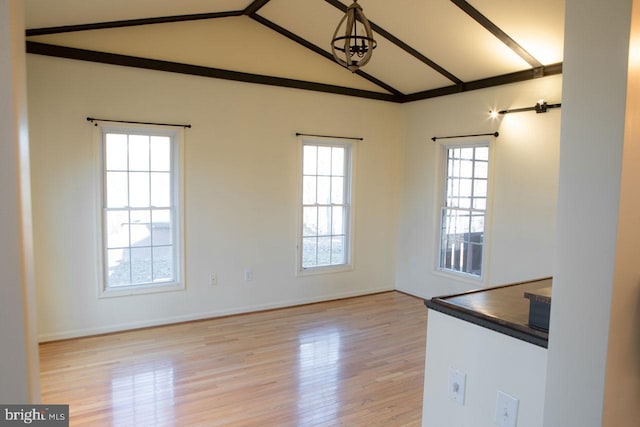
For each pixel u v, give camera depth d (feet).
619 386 3.53
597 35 3.36
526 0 11.21
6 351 2.30
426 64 15.96
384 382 10.91
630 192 3.34
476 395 4.94
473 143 16.69
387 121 19.42
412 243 19.42
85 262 13.57
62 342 13.19
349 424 8.98
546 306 4.36
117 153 14.02
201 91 15.01
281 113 16.63
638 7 3.20
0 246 2.25
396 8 12.93
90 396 9.93
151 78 14.16
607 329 3.39
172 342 13.34
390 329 14.88
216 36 15.10
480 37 13.48
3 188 2.24
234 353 12.59
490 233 16.05
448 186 18.10
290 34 15.98
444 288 17.94
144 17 13.12
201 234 15.35
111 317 14.06
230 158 15.70
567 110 3.59
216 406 9.59
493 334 4.73
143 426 8.75
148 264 14.75
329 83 17.60
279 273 17.11
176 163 14.84
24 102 2.42
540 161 14.35
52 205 12.99
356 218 18.85
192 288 15.33
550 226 14.16
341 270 18.67
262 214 16.52
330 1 13.01
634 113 3.28
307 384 10.73
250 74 15.75
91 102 13.32
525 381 4.39
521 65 14.39
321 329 14.79
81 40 13.03
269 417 9.18
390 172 19.71
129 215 14.33
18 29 2.33
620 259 3.35
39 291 12.99
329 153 18.28
